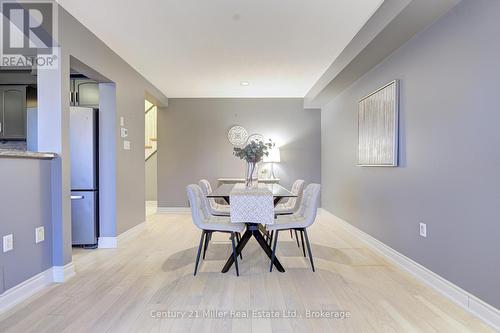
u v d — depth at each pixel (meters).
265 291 2.45
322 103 5.75
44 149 2.63
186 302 2.25
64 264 2.67
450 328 1.89
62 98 2.64
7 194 2.17
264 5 2.60
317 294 2.39
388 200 3.27
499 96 1.84
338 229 4.73
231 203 2.76
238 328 1.90
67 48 2.70
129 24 2.93
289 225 2.90
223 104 6.20
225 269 2.88
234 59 3.92
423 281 2.62
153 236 4.31
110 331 1.86
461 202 2.17
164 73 4.52
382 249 3.41
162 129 6.22
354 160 4.33
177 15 2.76
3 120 4.22
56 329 1.88
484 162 1.96
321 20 2.86
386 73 3.29
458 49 2.18
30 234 2.38
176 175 6.23
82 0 2.50
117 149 3.76
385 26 2.53
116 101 3.71
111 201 3.73
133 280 2.68
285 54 3.76
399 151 3.02
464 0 2.12
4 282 2.14
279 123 6.21
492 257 1.91
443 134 2.36
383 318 2.02
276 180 5.52
